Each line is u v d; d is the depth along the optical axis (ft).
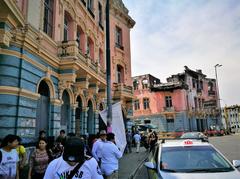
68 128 40.32
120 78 73.51
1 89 24.80
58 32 38.14
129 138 60.23
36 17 31.55
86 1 51.75
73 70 36.11
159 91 139.03
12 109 25.38
